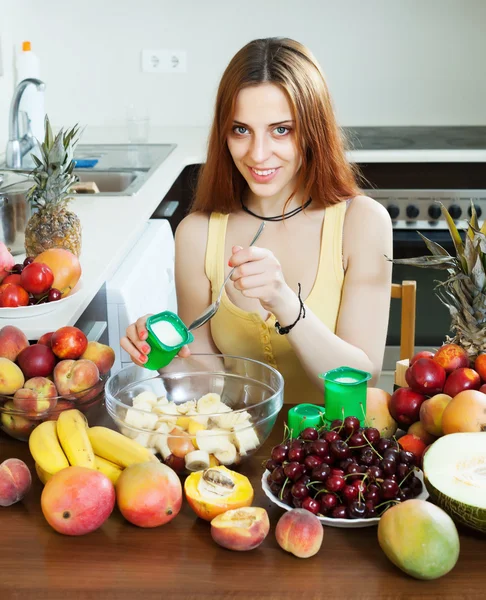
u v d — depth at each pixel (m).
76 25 3.70
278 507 1.06
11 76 3.37
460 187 3.24
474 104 3.74
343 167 1.73
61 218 1.82
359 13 3.63
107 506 0.99
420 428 1.20
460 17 3.62
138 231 2.22
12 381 1.20
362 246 1.72
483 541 0.98
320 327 1.51
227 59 3.73
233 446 1.13
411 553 0.89
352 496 0.99
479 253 1.24
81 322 1.82
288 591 0.89
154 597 0.89
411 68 3.70
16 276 1.58
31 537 1.00
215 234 1.80
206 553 0.96
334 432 1.05
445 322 3.28
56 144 1.77
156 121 3.84
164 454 1.11
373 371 1.66
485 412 1.10
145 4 3.67
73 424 1.12
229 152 1.72
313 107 1.59
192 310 1.85
